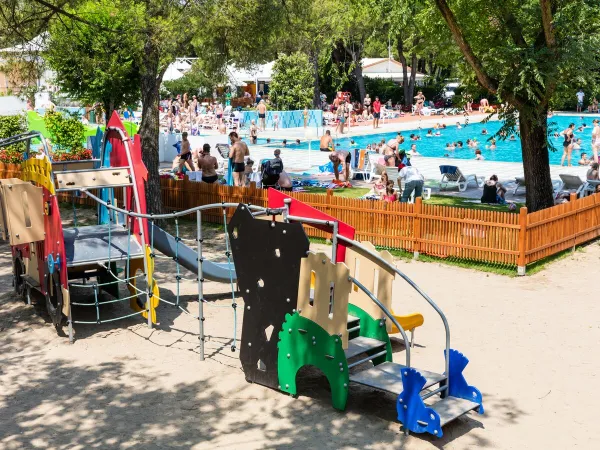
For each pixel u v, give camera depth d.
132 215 10.15
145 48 15.88
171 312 11.53
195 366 9.30
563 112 49.06
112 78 21.30
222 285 13.15
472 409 7.72
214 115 43.41
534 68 14.41
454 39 16.08
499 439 7.29
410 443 7.22
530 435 7.37
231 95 48.56
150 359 9.53
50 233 10.34
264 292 8.51
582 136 37.78
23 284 11.83
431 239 14.30
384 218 14.91
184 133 23.19
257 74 47.66
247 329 8.76
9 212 10.10
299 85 45.53
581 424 7.59
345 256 9.02
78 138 25.31
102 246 10.64
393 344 9.91
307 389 8.62
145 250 10.57
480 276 13.25
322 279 7.90
